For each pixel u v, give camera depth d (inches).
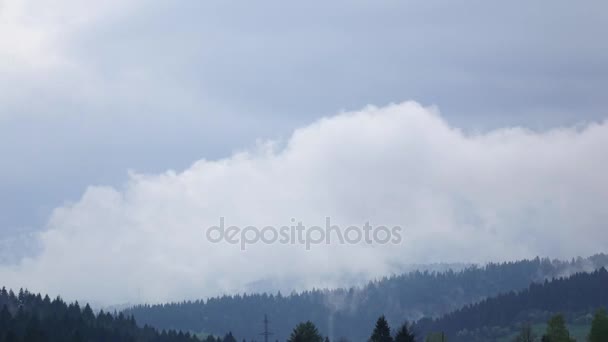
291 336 6358.3
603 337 6432.1
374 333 5753.0
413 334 5856.3
